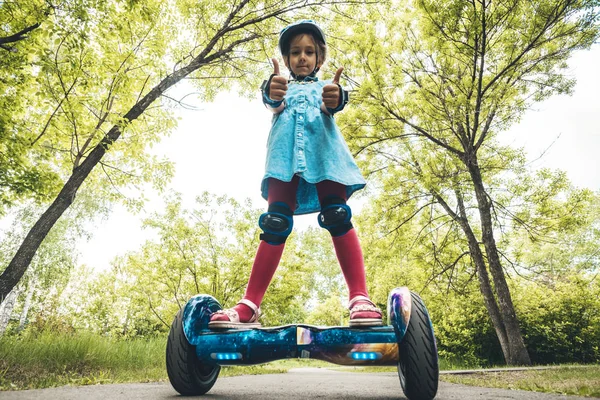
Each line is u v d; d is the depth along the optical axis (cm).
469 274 1259
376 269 1395
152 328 1245
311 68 197
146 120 824
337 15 949
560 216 1054
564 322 1160
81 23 547
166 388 193
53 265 1758
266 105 179
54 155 688
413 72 1105
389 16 1114
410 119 1109
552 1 897
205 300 157
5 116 566
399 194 1186
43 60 543
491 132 1141
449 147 1059
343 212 161
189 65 832
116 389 175
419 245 1256
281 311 1023
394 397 172
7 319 1434
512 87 981
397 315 135
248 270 986
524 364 941
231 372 537
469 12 894
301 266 1037
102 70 625
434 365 130
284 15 924
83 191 1700
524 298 1245
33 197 627
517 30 959
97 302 1966
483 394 199
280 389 213
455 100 938
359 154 1170
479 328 1245
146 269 988
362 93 1003
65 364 400
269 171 164
